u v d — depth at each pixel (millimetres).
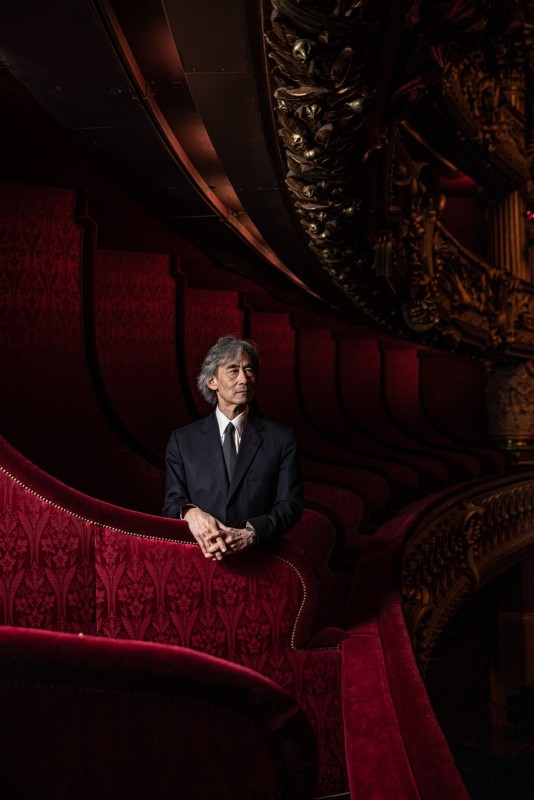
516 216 11602
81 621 2199
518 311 10078
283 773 916
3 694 858
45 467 3316
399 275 5523
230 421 2430
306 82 2270
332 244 4047
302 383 9281
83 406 3555
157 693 871
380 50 2219
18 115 2832
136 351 5023
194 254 5191
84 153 3086
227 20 1996
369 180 3363
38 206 3627
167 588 2273
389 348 11039
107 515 2219
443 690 9492
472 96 9367
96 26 2021
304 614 2406
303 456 6531
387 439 10109
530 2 9312
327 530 3541
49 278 3600
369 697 1906
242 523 2338
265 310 7910
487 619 11414
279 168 3131
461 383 11531
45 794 889
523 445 11203
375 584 3342
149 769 897
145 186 3512
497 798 8523
